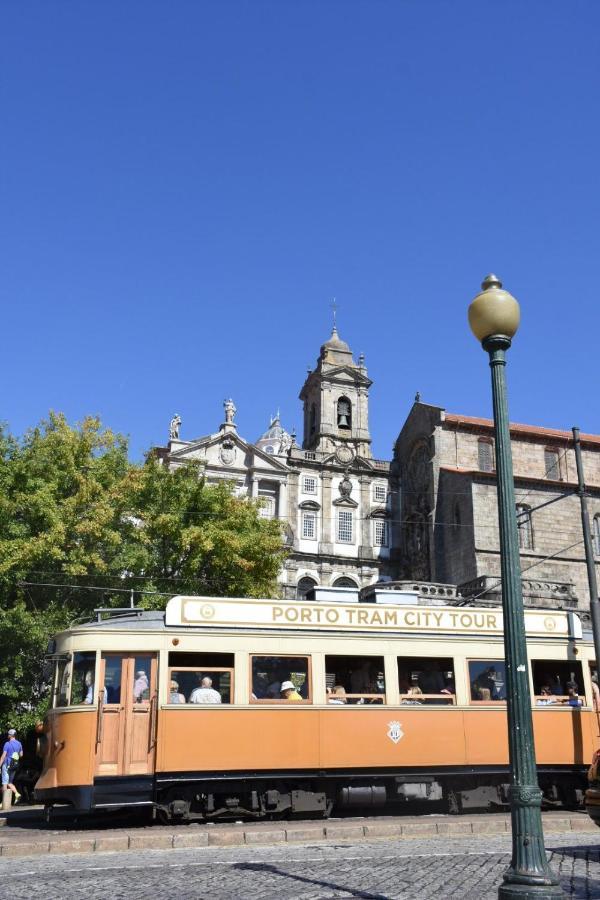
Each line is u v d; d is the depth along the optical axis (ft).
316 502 214.28
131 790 51.44
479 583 145.69
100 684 52.90
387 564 214.48
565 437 194.70
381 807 59.21
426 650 59.57
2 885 34.53
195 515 112.47
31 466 99.04
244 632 55.93
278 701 55.16
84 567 95.66
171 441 205.46
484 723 59.31
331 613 58.23
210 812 53.57
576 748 61.21
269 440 298.15
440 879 34.99
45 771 53.57
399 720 57.41
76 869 38.32
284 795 54.95
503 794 59.72
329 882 34.63
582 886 33.37
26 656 92.32
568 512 174.29
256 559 112.37
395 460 223.30
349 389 232.12
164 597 100.48
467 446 196.13
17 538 94.63
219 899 31.30
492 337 33.12
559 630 63.93
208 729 53.36
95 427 107.14
